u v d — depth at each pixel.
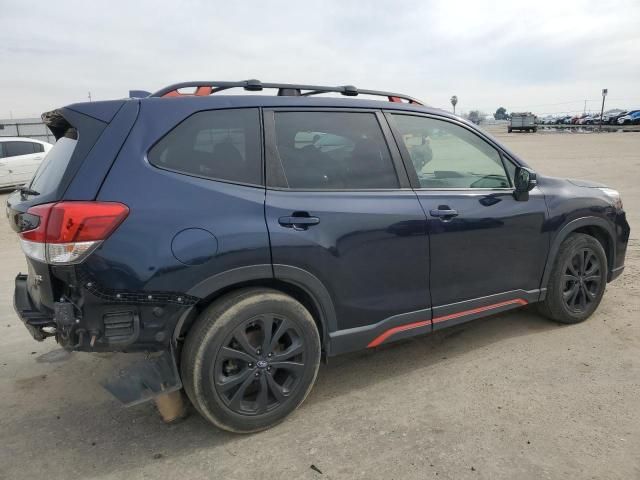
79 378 3.46
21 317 2.60
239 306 2.58
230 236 2.53
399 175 3.18
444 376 3.32
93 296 2.33
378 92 3.40
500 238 3.53
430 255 3.21
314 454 2.56
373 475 2.39
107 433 2.81
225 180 2.64
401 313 3.18
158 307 2.43
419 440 2.64
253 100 2.84
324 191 2.88
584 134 41.69
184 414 2.96
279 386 2.78
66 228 2.27
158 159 2.52
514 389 3.12
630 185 11.70
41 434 2.81
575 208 3.91
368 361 3.59
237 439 2.72
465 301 3.45
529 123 50.22
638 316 4.19
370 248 2.96
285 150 2.85
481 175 3.58
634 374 3.26
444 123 3.48
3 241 8.51
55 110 2.71
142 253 2.37
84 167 2.38
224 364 2.64
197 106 2.67
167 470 2.48
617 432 2.65
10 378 3.47
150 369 2.56
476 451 2.54
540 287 3.86
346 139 3.05
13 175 13.44
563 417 2.80
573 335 3.89
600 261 4.12
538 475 2.35
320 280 2.82
